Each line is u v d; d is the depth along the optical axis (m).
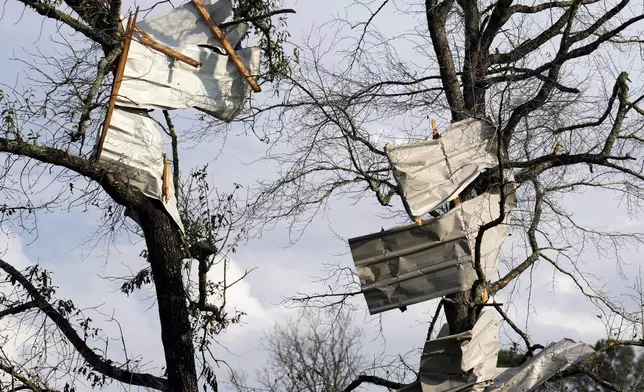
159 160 12.99
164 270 13.31
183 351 13.30
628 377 14.88
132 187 12.95
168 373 13.34
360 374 14.31
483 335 12.75
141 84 12.89
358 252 12.59
